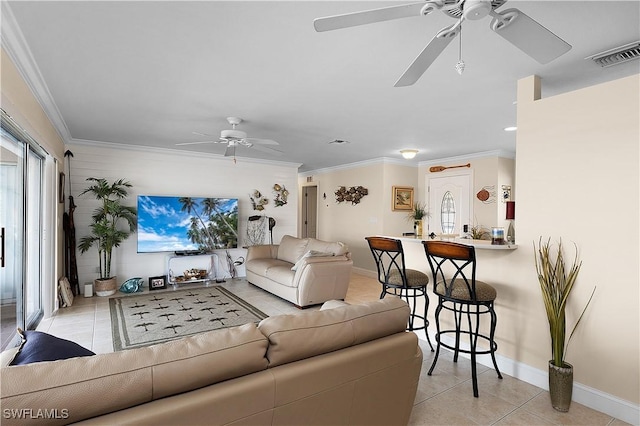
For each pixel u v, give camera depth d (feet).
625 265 6.87
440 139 16.21
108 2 5.75
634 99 6.75
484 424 6.64
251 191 22.26
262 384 3.81
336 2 5.78
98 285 16.15
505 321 8.95
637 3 5.65
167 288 18.13
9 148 9.36
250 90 9.88
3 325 9.26
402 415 5.60
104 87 9.64
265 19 6.28
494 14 4.56
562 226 7.79
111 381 3.10
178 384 3.41
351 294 17.38
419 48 7.36
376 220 22.34
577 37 6.77
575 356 7.58
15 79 7.77
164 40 7.04
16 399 2.71
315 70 8.51
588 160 7.38
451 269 10.49
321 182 27.48
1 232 8.80
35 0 5.66
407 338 5.39
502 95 10.18
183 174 19.86
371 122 13.23
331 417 4.48
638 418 6.62
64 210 16.21
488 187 19.56
